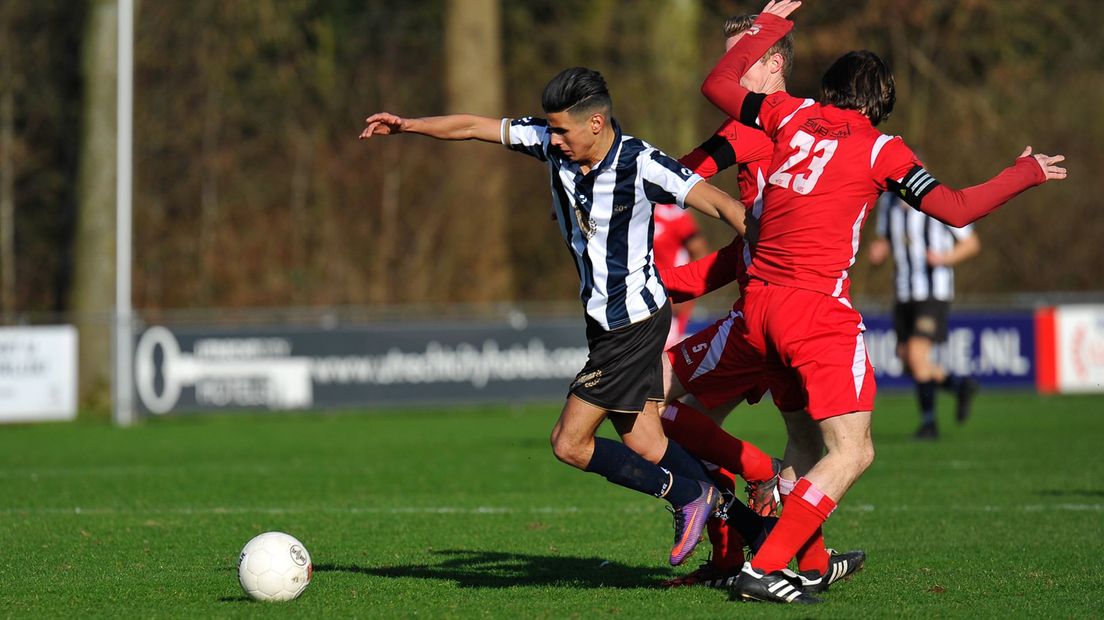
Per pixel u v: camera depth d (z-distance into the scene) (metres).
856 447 17.91
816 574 18.98
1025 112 96.00
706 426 19.83
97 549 23.89
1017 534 25.12
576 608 18.03
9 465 41.53
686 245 38.69
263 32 95.75
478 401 61.44
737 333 19.33
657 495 18.64
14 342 56.56
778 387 19.44
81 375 67.06
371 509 29.78
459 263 86.00
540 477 36.81
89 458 43.97
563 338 62.75
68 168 95.56
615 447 18.58
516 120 19.22
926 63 95.56
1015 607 17.97
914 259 46.09
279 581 18.52
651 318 18.09
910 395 64.38
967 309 67.50
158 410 58.66
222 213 93.56
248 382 58.69
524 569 21.69
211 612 17.89
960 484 33.66
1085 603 18.28
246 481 36.06
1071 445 44.22
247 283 91.12
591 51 100.25
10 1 93.19
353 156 91.00
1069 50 101.81
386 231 88.69
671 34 91.12
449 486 34.59
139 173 94.69
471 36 84.19
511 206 92.56
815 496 17.81
